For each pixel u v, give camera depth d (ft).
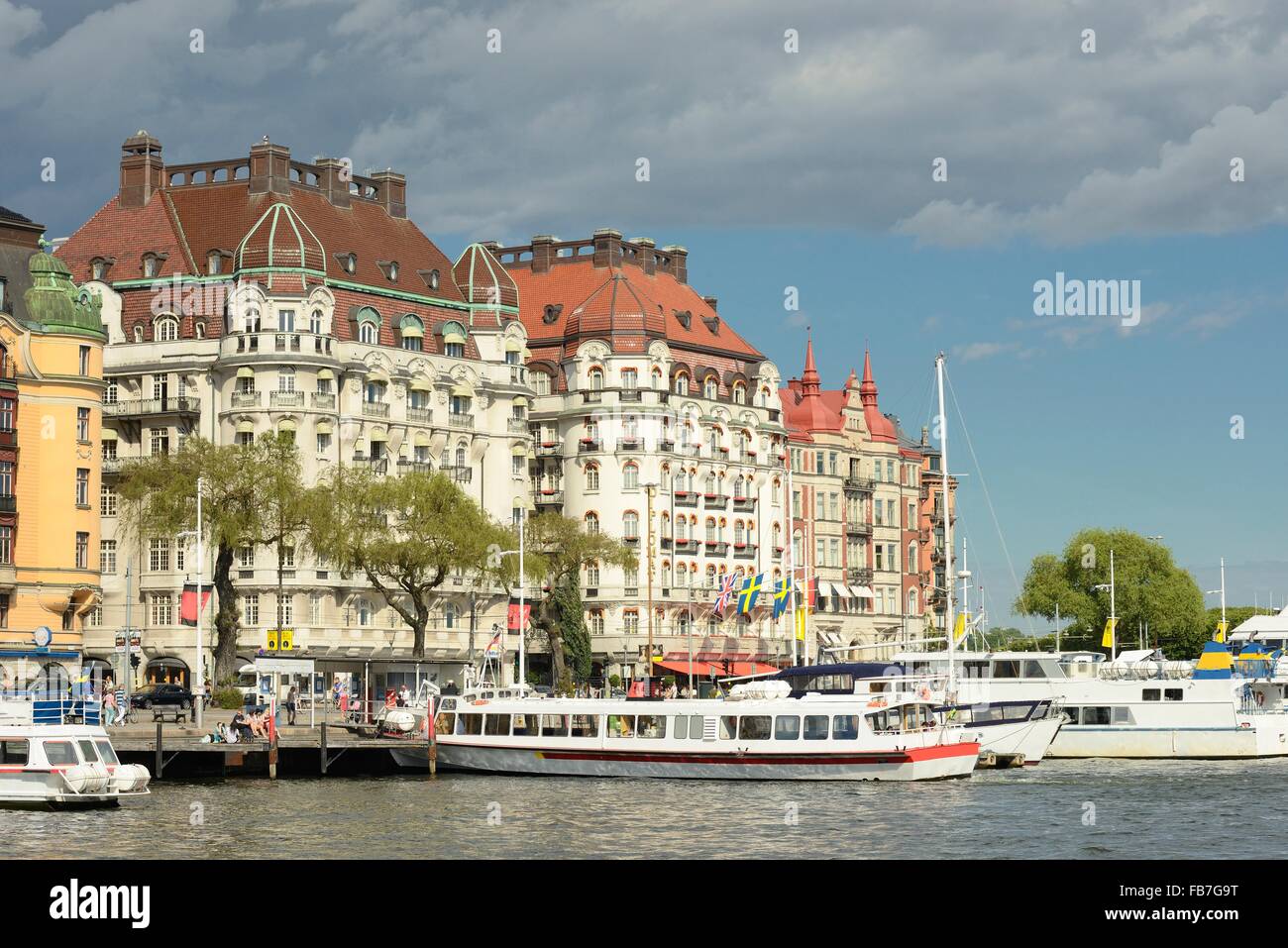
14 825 269.64
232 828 268.82
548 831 270.26
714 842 262.06
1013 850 256.93
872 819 285.64
